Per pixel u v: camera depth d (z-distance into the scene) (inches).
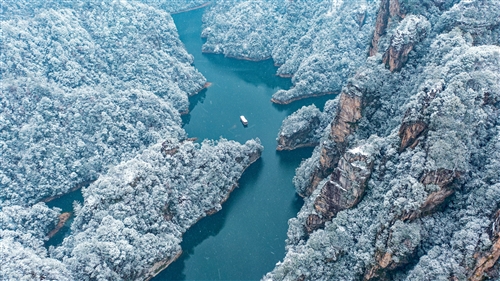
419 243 5017.2
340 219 5979.3
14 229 7431.1
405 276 5073.8
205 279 6988.2
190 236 7829.7
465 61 5629.9
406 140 5743.1
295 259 5871.1
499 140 5059.1
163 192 7544.3
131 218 7012.8
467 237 4490.7
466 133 5123.0
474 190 4896.7
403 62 7076.8
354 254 5605.3
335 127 7362.2
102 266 6323.8
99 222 6993.1
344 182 6013.8
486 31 6589.6
